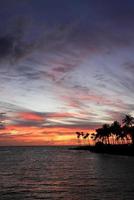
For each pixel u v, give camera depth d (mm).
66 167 84062
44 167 85125
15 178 55875
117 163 93125
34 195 36812
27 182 49406
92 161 109875
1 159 136250
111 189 39438
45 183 47812
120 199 32812
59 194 37188
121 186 41906
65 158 141125
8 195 37000
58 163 103625
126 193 36344
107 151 176875
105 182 46844
